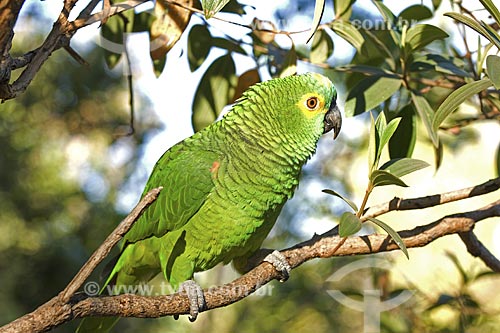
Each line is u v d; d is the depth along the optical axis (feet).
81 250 45.83
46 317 10.31
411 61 16.97
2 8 8.99
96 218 49.19
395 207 14.75
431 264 33.42
